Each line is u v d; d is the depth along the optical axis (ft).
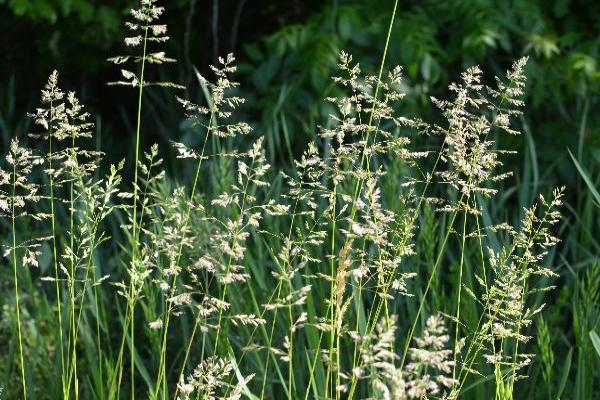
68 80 27.12
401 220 8.32
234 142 19.39
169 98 24.17
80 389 11.78
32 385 10.94
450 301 11.13
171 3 25.31
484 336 7.97
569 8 20.88
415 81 19.33
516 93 7.88
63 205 19.16
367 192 7.09
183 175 21.09
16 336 12.89
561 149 17.87
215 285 13.21
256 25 25.53
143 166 7.82
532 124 19.61
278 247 12.31
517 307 7.84
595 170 17.44
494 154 7.86
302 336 11.13
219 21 25.52
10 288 15.34
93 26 25.03
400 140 7.97
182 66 25.61
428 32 19.10
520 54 19.99
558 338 12.82
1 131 23.88
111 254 16.94
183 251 11.81
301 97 18.89
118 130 26.63
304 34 19.22
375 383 6.45
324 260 12.76
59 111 7.62
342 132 7.61
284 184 16.52
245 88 23.25
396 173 12.76
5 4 25.70
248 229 13.93
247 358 11.05
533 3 19.56
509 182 18.02
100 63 25.93
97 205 7.90
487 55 19.93
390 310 11.55
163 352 8.08
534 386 10.93
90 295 11.87
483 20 18.56
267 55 23.57
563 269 15.24
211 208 13.93
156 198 11.71
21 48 26.37
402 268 11.75
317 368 9.65
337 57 18.97
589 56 18.56
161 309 12.78
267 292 11.48
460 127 7.83
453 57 19.04
